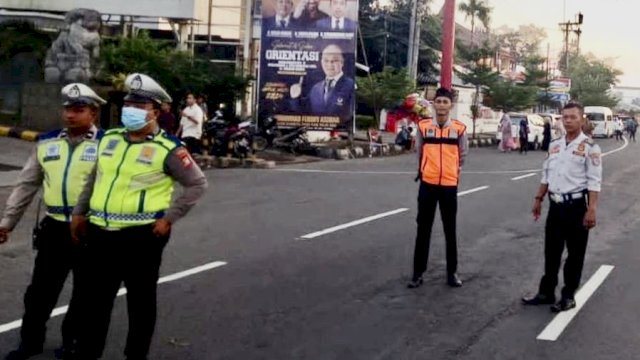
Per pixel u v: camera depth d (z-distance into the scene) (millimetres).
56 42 23344
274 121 27312
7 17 30781
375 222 13648
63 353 6344
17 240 11109
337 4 27078
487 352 7008
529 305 8602
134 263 5770
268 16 27344
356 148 28656
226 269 9867
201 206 14930
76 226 5922
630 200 18125
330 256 10844
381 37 54219
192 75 24188
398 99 36688
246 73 29062
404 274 9906
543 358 6883
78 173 6164
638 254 11578
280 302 8445
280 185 18578
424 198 9242
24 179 6348
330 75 27344
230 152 22984
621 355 7008
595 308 8555
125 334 7156
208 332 7340
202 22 35750
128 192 5684
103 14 31031
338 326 7660
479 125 55531
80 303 5902
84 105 6188
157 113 5828
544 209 15641
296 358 6711
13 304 7957
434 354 6926
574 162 8281
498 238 12539
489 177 22031
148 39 25469
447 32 33344
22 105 23281
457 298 8836
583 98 89438
